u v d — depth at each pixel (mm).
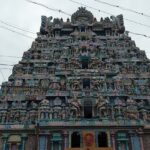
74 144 44656
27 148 43938
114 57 59250
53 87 51750
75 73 53938
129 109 47312
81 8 72562
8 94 51062
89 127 44594
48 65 57688
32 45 62562
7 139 44719
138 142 43938
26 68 56438
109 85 52094
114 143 43688
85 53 58250
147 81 54094
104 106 47469
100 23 69188
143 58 59156
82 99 48656
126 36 64938
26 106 49094
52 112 47188
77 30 67875
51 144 43688
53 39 64562
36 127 44719
